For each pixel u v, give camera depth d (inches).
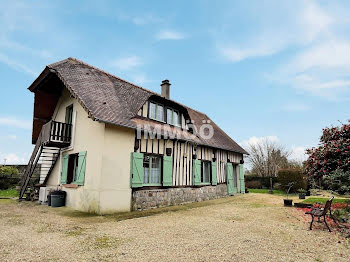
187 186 374.9
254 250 135.8
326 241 158.6
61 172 339.9
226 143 523.5
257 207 319.6
